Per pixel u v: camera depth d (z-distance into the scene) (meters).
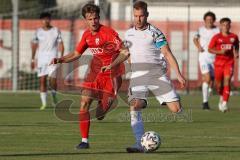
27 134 43.31
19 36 91.56
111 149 36.53
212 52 62.16
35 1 111.12
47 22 66.56
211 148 37.16
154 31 36.00
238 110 64.62
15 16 86.31
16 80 89.75
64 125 49.06
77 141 39.97
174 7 93.94
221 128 47.72
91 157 33.41
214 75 64.25
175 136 42.81
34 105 68.56
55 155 34.09
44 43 66.25
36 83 92.25
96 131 45.44
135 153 34.94
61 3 106.94
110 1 96.06
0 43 90.62
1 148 36.75
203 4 93.31
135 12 35.91
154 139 35.00
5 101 73.88
